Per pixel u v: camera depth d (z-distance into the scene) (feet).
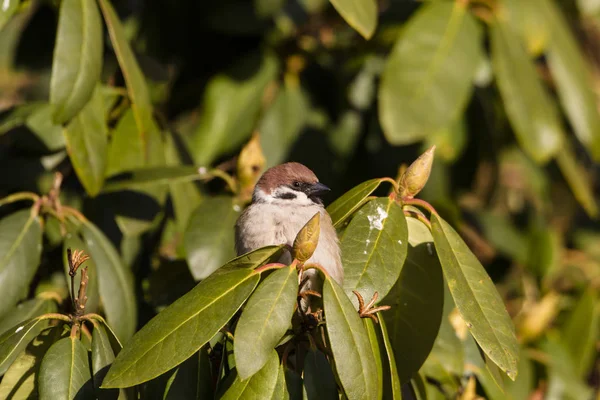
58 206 25.77
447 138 35.68
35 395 20.33
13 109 28.50
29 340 20.45
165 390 19.13
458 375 24.75
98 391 18.89
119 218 28.25
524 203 41.52
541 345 33.14
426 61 28.94
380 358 19.17
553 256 36.68
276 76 36.14
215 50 36.29
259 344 17.25
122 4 34.17
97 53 24.86
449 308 24.98
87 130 26.05
